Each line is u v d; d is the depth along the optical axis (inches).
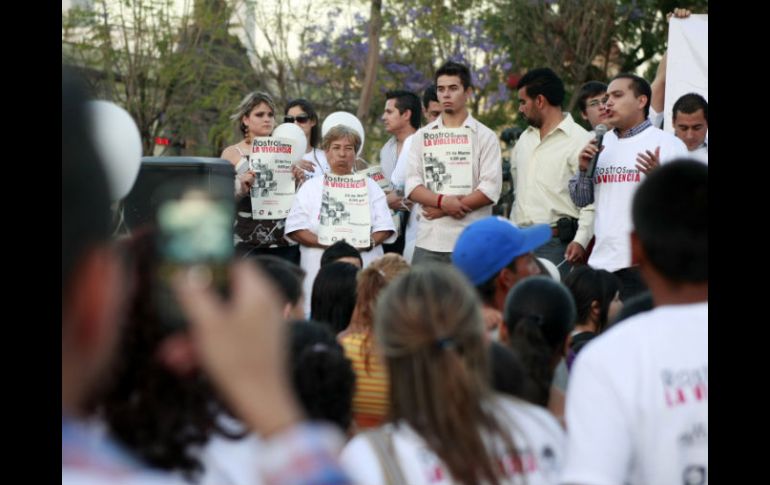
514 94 620.4
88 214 47.4
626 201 260.1
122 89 613.0
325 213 291.7
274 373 48.2
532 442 93.9
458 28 621.0
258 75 634.8
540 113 290.5
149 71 612.7
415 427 91.2
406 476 89.0
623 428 92.1
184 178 205.3
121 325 58.7
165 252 49.4
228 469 68.1
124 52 605.3
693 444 93.0
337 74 633.0
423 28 625.0
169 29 608.7
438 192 288.7
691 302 99.3
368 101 612.4
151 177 205.0
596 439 91.5
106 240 48.2
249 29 635.5
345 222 291.3
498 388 108.5
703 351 95.3
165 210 49.9
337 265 192.1
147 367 61.5
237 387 47.7
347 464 91.0
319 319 191.0
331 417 121.2
